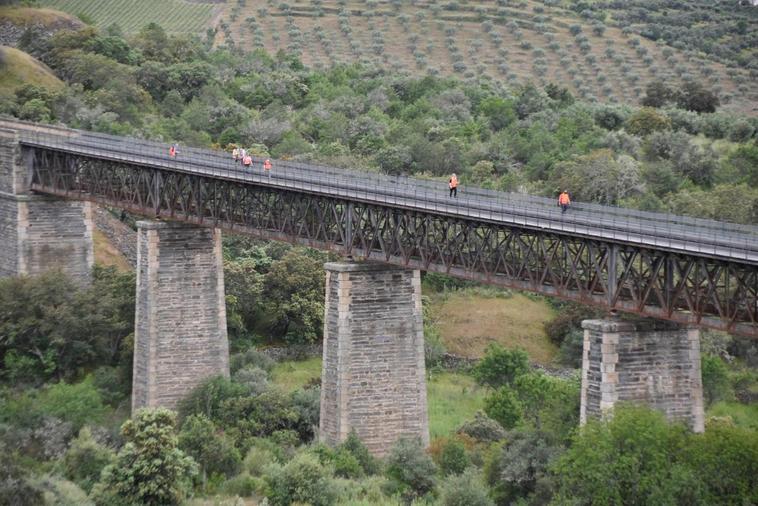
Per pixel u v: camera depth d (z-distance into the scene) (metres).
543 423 141.50
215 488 134.88
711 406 181.75
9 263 194.62
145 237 161.38
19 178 194.62
